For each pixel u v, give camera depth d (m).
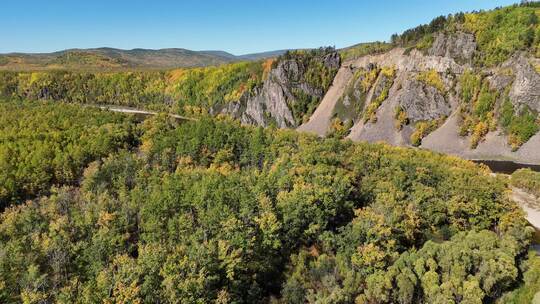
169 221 78.44
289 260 83.19
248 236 76.38
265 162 133.25
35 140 133.12
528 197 138.50
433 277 71.50
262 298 72.38
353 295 71.69
